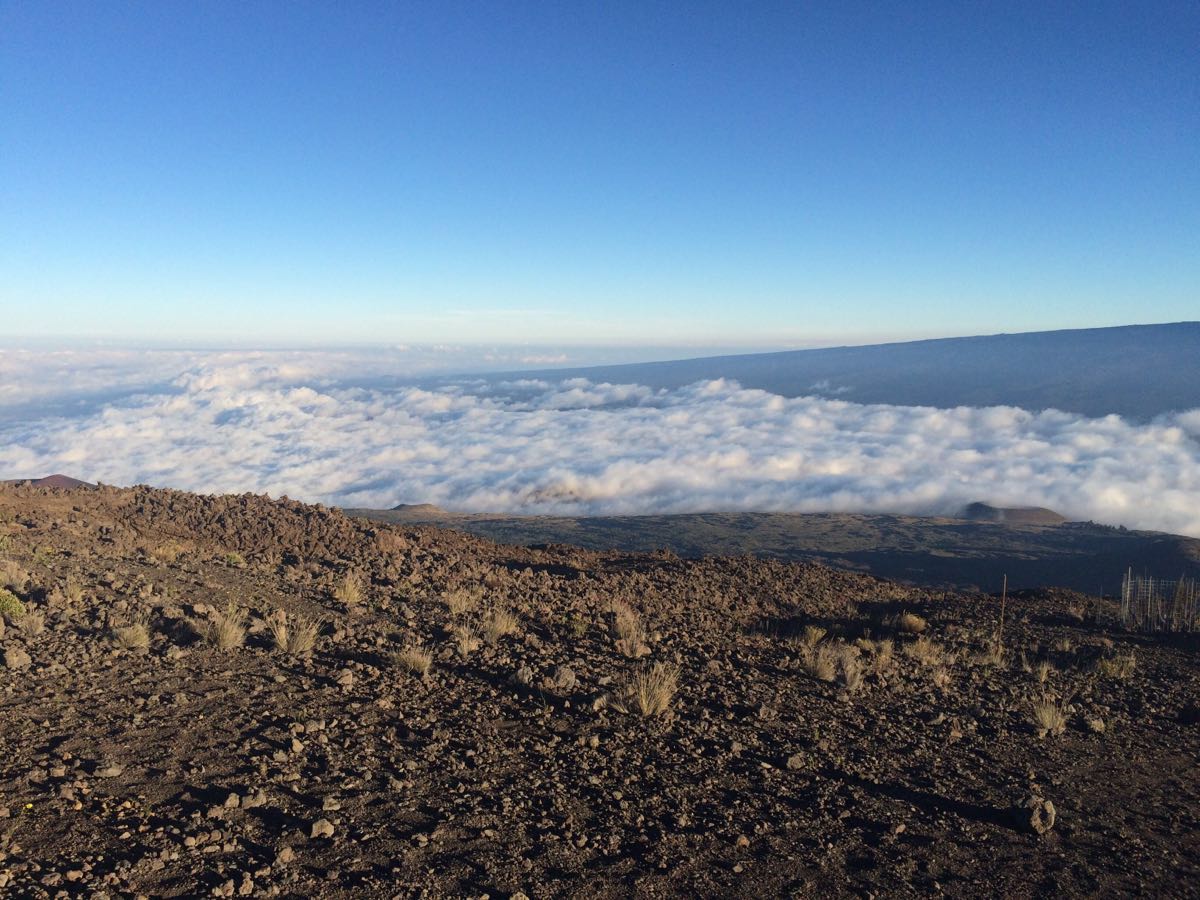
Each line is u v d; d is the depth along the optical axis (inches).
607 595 615.2
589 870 179.0
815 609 697.6
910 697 365.4
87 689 272.8
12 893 147.4
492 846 185.2
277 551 694.5
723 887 177.9
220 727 245.3
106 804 187.2
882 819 223.0
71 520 686.5
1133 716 365.1
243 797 195.0
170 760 216.7
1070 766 284.5
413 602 499.2
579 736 265.7
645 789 227.9
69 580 435.8
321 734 244.8
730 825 209.3
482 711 283.9
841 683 378.3
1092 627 650.2
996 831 221.5
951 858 202.5
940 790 249.1
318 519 805.2
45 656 306.2
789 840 204.4
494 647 381.4
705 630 525.7
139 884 155.8
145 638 333.7
